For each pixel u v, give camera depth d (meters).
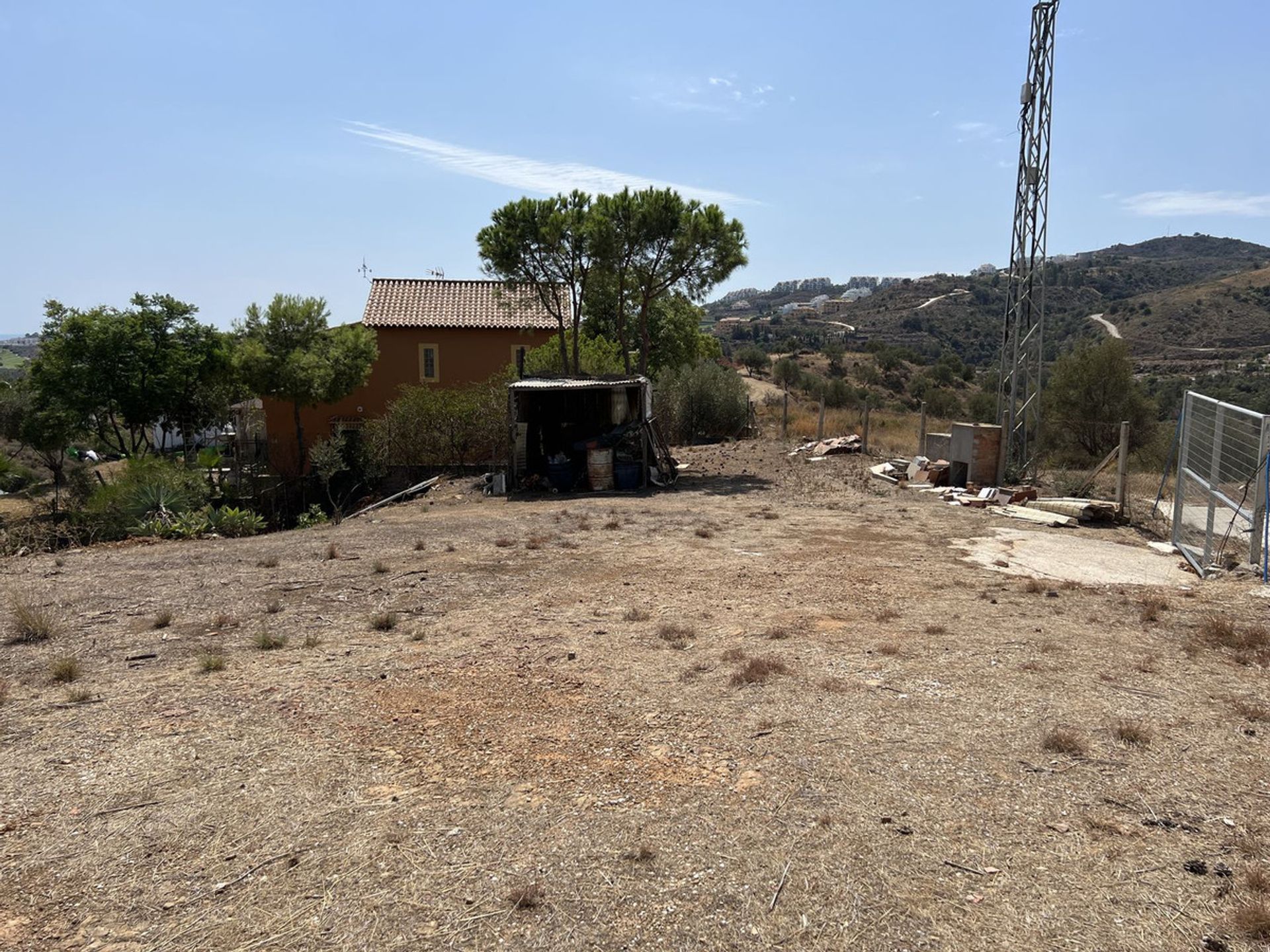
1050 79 14.80
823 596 7.73
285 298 25.08
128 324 31.08
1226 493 9.94
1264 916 2.78
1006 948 2.72
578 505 14.67
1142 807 3.59
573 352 22.91
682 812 3.66
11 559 10.52
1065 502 12.88
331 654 6.21
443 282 33.16
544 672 5.63
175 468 19.25
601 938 2.82
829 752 4.22
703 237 19.58
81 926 2.94
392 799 3.84
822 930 2.83
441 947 2.79
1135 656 5.66
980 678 5.27
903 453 20.69
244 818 3.66
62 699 5.25
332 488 20.61
